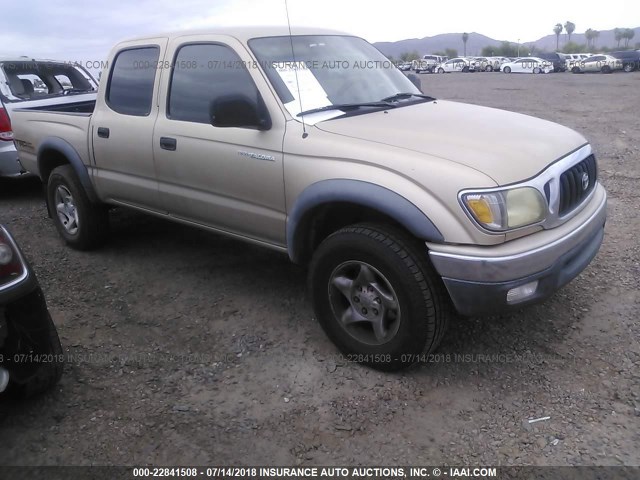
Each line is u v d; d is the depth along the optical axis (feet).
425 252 9.92
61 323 12.98
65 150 16.40
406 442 9.07
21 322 9.04
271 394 10.36
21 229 19.92
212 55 12.81
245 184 12.00
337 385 10.53
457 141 10.39
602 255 15.60
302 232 11.35
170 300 14.05
